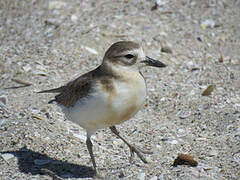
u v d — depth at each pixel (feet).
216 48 71.05
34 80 60.64
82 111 38.68
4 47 68.80
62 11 78.38
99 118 38.45
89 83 38.40
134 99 38.17
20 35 72.33
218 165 42.47
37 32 72.90
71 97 39.96
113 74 37.91
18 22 76.18
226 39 73.46
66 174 41.70
